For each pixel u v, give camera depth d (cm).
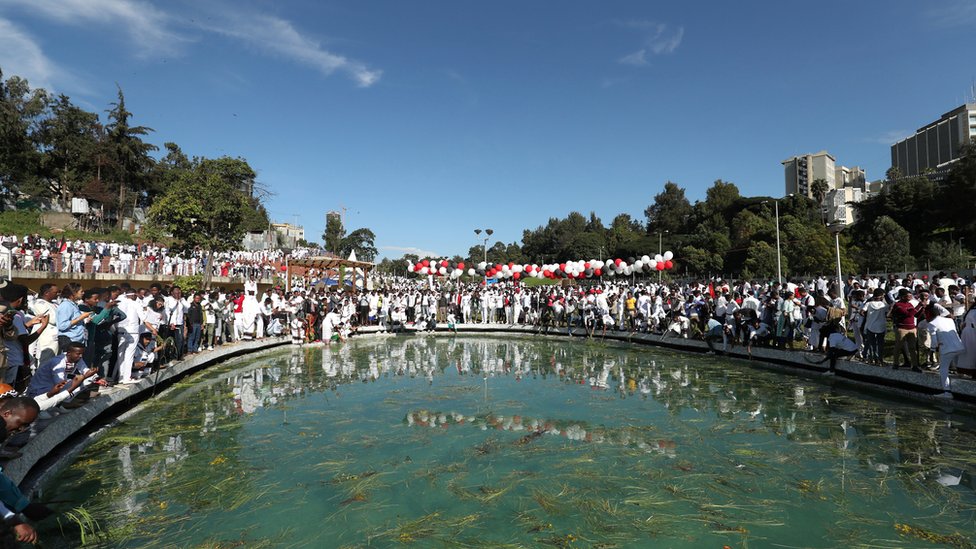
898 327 895
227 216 2331
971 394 768
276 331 1802
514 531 425
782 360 1181
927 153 10569
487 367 1308
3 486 342
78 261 2166
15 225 3700
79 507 475
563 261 7994
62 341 631
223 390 1009
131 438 674
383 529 429
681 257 5841
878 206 5475
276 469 571
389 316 2220
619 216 10206
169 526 438
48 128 4766
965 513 453
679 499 487
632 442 662
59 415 617
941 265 3738
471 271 2745
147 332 923
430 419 784
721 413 806
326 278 2897
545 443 659
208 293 1465
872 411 793
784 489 509
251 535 421
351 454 621
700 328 1567
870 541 406
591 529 428
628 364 1322
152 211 2264
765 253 4625
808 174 12225
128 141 4956
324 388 1031
